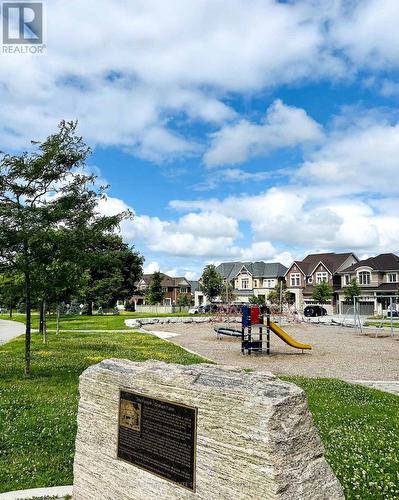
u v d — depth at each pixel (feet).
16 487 20.59
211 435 15.30
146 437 17.43
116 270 201.87
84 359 57.41
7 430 27.32
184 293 319.47
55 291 47.14
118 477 18.22
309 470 14.44
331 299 238.89
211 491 15.10
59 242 45.52
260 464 13.93
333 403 35.37
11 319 191.93
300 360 67.56
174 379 16.76
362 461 22.72
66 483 21.17
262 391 14.73
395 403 36.42
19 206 44.45
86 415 20.10
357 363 64.69
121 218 48.98
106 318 162.71
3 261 45.60
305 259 271.69
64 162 46.26
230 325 143.43
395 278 224.12
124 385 18.57
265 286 293.64
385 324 150.51
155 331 116.57
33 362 54.70
